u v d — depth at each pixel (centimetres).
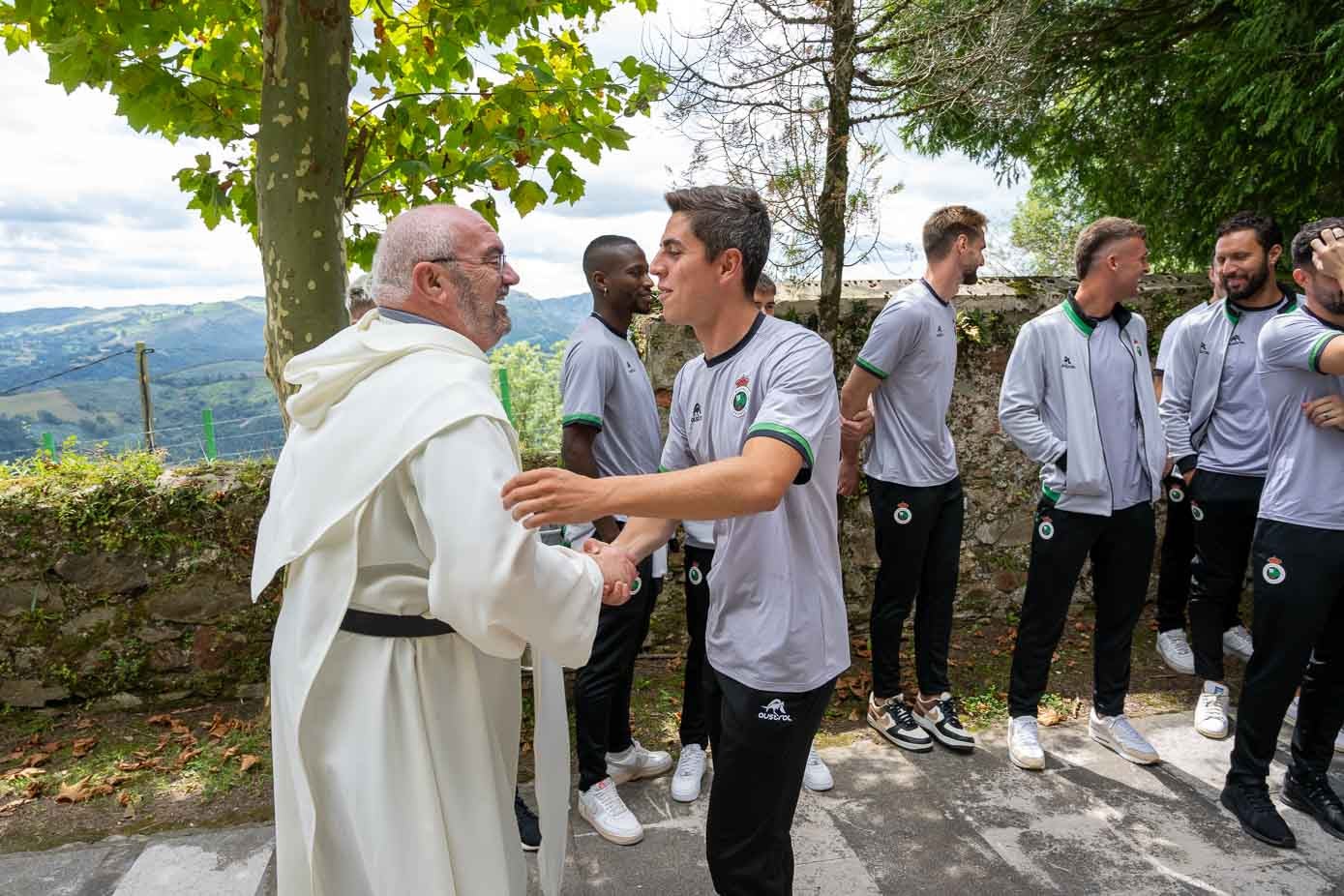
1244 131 568
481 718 157
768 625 178
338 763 149
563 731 183
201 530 357
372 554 150
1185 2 589
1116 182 705
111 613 355
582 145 355
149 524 353
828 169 338
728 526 182
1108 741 320
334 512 146
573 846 267
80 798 296
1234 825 269
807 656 179
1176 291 444
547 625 147
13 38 338
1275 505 257
